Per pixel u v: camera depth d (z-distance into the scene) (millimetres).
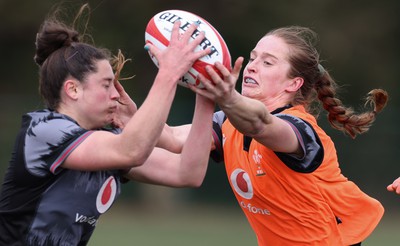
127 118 15672
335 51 68062
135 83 66375
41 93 14297
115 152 13164
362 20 69625
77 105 13992
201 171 15258
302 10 67562
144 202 60344
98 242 41688
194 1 67500
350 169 57156
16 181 13734
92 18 65688
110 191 14477
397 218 55844
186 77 13641
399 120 57344
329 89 16875
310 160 14625
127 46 66062
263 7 67188
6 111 59969
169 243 41625
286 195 15281
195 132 15094
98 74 13969
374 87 70062
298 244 15680
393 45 70750
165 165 15227
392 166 57094
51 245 13836
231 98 13312
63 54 14023
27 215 13727
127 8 66375
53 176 13617
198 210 59531
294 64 15727
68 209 13805
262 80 15719
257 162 15289
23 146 13695
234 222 53062
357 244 16031
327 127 56875
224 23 68062
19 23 67812
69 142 13422
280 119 14258
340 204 15945
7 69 69938
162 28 14047
